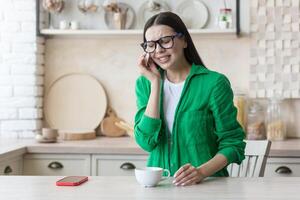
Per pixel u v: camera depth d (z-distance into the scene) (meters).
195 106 2.16
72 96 3.99
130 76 3.97
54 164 3.28
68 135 3.64
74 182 1.83
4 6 3.81
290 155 3.09
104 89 3.98
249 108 3.75
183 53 2.26
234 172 2.59
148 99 2.24
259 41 3.74
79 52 4.00
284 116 3.80
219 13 3.77
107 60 3.98
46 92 4.01
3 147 3.18
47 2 3.78
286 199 1.59
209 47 3.86
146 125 2.11
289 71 3.71
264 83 3.74
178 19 2.20
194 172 1.87
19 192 1.70
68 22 3.88
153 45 2.13
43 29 3.83
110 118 3.95
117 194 1.67
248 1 3.79
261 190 1.74
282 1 3.71
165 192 1.71
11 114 3.85
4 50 3.83
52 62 4.01
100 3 3.92
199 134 2.16
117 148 3.22
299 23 3.70
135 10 3.90
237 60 3.83
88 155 3.27
